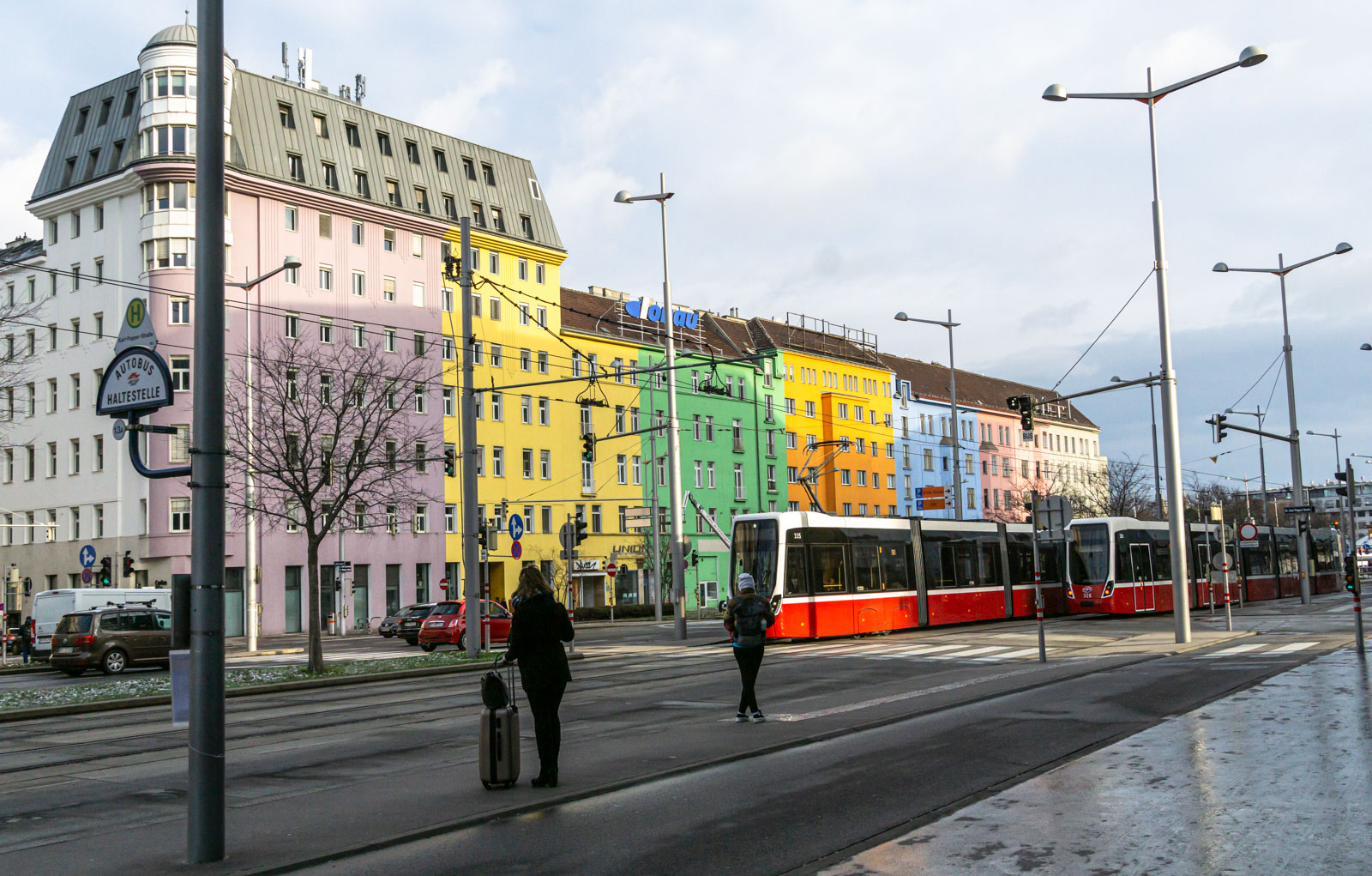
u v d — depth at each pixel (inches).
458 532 2453.2
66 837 339.9
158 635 1243.2
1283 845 285.3
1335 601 1977.1
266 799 389.1
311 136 2297.0
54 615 1418.6
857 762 430.0
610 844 305.6
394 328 2359.7
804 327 3597.4
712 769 424.5
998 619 1508.4
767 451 3171.8
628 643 1371.8
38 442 2305.6
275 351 2082.9
